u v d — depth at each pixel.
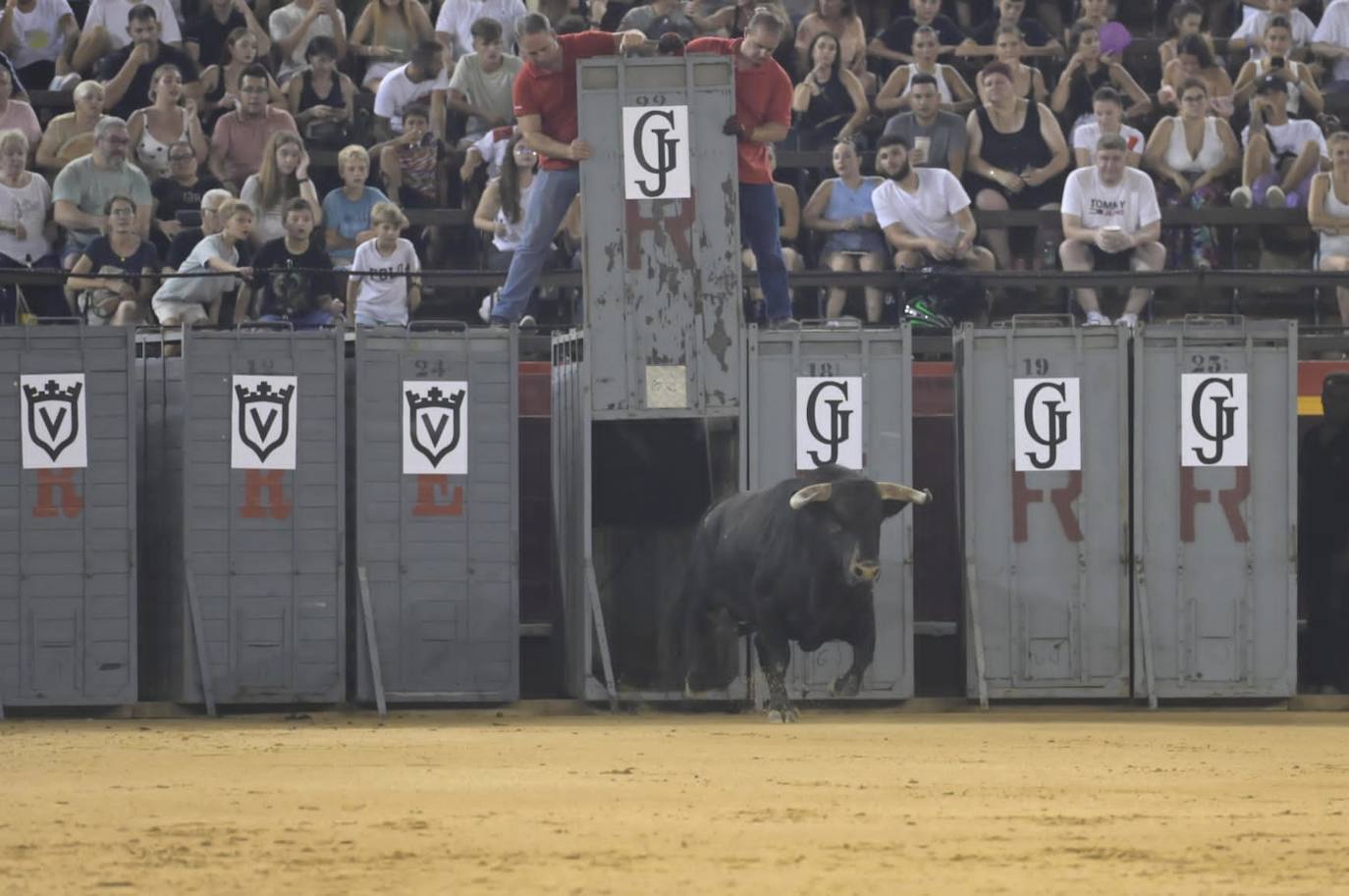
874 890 9.77
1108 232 31.06
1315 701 26.44
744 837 11.84
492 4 35.25
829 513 22.44
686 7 35.00
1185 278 28.17
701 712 25.72
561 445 27.09
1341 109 36.62
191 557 25.50
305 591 25.73
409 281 29.17
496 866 10.66
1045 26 37.00
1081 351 26.34
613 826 12.34
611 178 25.44
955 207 30.91
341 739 20.22
